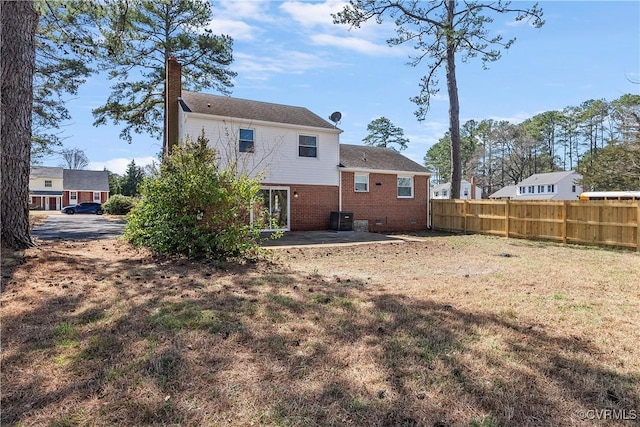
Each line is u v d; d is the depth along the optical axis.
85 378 2.51
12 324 3.46
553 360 2.91
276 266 6.98
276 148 15.31
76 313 3.82
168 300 4.34
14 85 6.54
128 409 2.17
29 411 2.13
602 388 2.49
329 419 2.12
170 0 10.54
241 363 2.78
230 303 4.27
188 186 7.15
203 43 20.20
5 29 6.49
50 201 44.22
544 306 4.41
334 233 14.96
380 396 2.36
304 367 2.73
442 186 55.38
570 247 11.22
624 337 3.42
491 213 15.12
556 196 41.44
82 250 8.09
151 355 2.86
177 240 7.13
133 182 49.34
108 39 10.09
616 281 5.90
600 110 40.91
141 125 22.45
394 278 6.04
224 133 14.20
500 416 2.17
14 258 5.84
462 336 3.38
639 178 27.19
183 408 2.19
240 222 7.54
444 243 11.95
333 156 16.67
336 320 3.77
